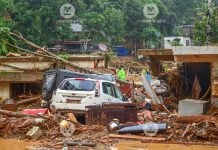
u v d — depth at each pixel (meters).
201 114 22.56
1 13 73.38
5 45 34.25
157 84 29.27
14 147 14.73
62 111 20.25
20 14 74.50
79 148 14.52
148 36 97.81
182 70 27.16
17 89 28.91
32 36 73.56
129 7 97.50
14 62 29.28
